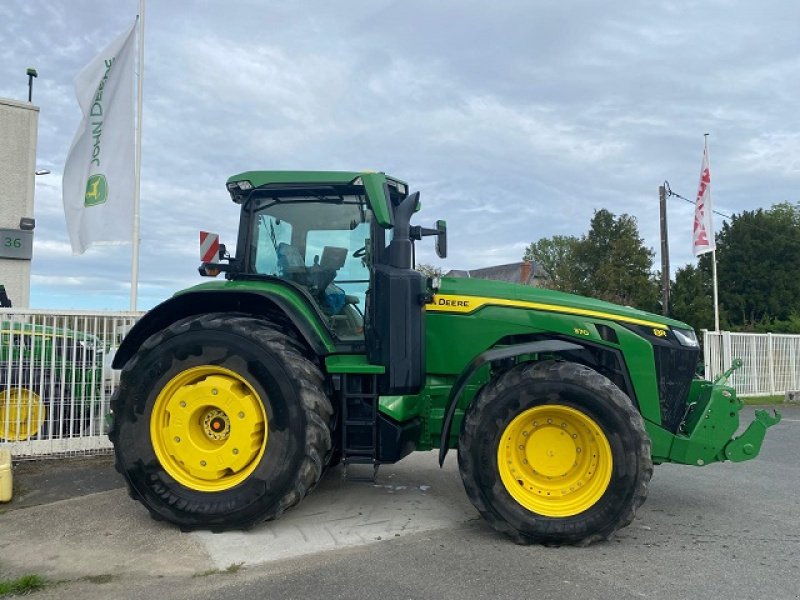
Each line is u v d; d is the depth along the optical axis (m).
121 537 4.22
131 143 9.69
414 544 4.12
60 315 6.34
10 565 3.78
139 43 9.79
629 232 43.44
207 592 3.40
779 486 5.83
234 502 4.24
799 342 15.70
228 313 4.62
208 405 4.38
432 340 4.79
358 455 4.45
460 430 4.37
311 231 4.95
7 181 12.30
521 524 4.08
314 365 4.44
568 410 4.13
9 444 6.11
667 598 3.34
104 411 6.50
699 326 35.03
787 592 3.42
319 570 3.68
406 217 4.55
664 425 4.67
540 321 4.70
